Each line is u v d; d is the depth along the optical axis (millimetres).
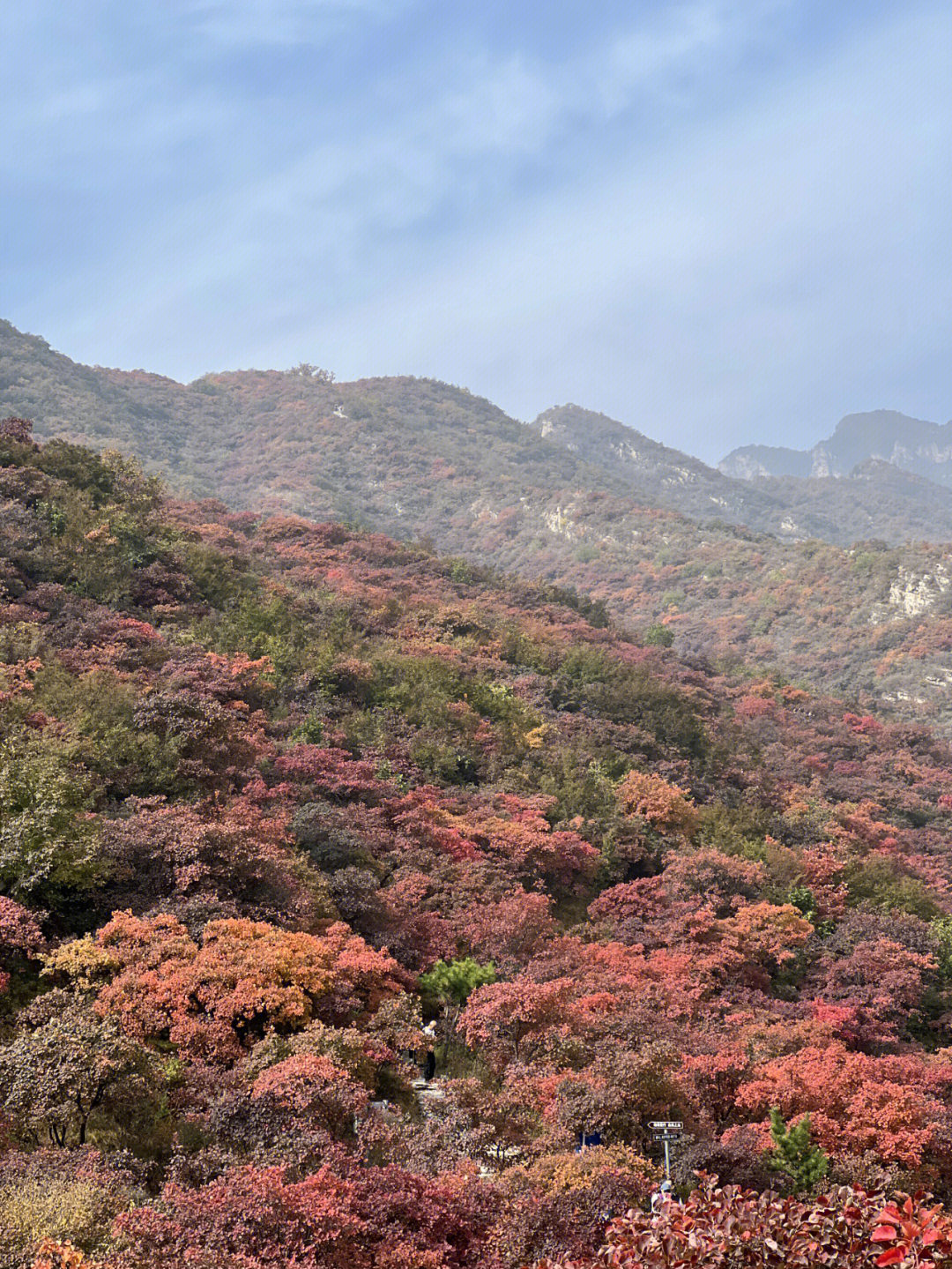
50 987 24531
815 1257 9086
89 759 34969
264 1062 21438
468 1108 22938
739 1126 24547
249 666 50375
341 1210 15984
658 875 46844
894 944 42219
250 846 30156
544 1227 16938
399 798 44312
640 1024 27188
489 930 34562
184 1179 17422
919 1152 23281
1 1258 13430
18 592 49594
